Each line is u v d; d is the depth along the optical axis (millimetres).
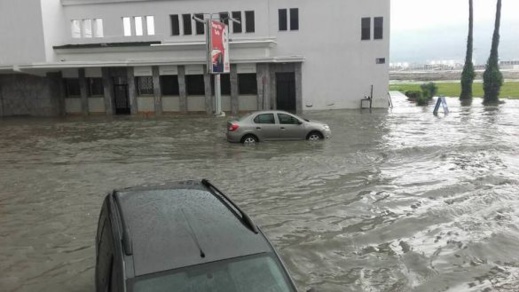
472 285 6520
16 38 35312
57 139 21938
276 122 19109
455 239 8156
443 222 9031
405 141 18938
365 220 9227
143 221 4453
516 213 9492
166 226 4355
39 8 34781
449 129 22594
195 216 4594
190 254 3951
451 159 15078
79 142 20750
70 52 36188
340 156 15797
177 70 34906
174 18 36500
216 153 16938
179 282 3711
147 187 5555
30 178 13469
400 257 7473
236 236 4250
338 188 11656
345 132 21984
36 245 8289
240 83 35562
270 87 35844
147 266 3793
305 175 13070
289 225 9016
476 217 9281
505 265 7137
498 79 38531
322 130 19281
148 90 36031
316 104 36375
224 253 4008
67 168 14844
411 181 12211
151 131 24125
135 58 35875
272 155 16219
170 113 35625
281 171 13617
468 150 16609
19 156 17312
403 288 6461
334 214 9641
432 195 10875
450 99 42562
